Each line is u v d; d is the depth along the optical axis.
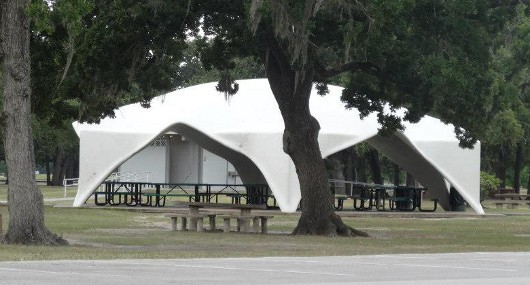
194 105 78.94
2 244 37.66
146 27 47.28
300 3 42.34
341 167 105.31
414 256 34.12
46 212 67.38
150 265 28.44
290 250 38.22
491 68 49.72
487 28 49.91
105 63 47.66
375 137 82.19
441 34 48.22
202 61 52.03
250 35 46.72
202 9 46.94
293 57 43.88
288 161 73.19
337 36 46.62
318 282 23.47
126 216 66.00
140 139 77.06
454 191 86.44
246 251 37.16
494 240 48.09
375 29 44.22
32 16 37.16
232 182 116.12
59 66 45.97
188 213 52.81
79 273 25.31
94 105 49.62
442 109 51.12
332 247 40.78
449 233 54.78
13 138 38.28
